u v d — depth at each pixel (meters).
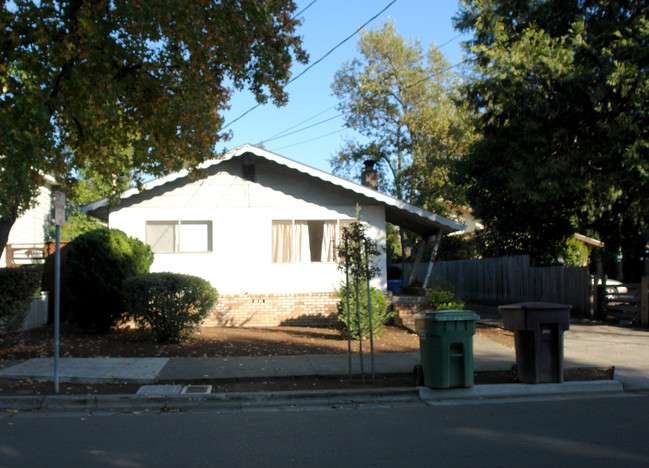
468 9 18.45
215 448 5.89
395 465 5.33
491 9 17.11
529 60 14.40
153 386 8.60
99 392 8.24
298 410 7.69
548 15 16.70
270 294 15.77
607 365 10.18
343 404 8.06
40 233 22.88
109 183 13.23
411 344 12.56
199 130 11.63
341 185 15.59
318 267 15.95
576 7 15.90
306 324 15.76
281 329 14.95
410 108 32.56
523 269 19.98
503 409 7.63
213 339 12.70
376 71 32.53
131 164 12.92
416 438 6.22
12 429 6.63
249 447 5.93
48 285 14.68
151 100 12.06
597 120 14.48
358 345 12.34
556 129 14.78
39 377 8.86
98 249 12.60
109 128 12.10
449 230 16.50
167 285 11.70
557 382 8.77
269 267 15.84
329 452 5.74
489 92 16.30
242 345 12.04
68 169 12.65
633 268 19.05
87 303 12.52
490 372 9.79
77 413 7.49
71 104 11.04
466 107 18.05
